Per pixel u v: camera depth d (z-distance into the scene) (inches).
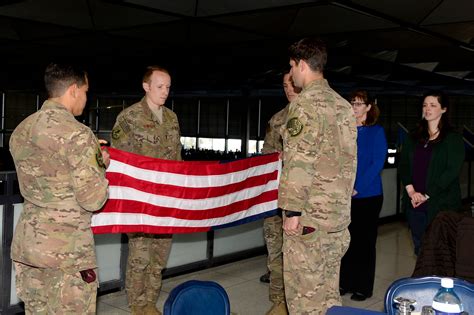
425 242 120.5
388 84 583.5
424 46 361.1
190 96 809.5
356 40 344.8
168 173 128.6
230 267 201.0
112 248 162.2
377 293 173.2
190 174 133.1
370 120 157.8
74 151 82.6
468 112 636.7
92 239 88.8
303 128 91.3
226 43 385.1
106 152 99.0
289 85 147.2
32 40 402.3
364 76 512.1
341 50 384.5
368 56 408.2
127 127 132.2
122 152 120.6
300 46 96.5
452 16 271.9
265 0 261.1
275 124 158.1
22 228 86.1
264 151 163.9
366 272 162.6
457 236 114.5
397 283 80.9
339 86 615.8
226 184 141.4
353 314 68.1
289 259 98.6
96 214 117.3
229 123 804.6
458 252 113.9
